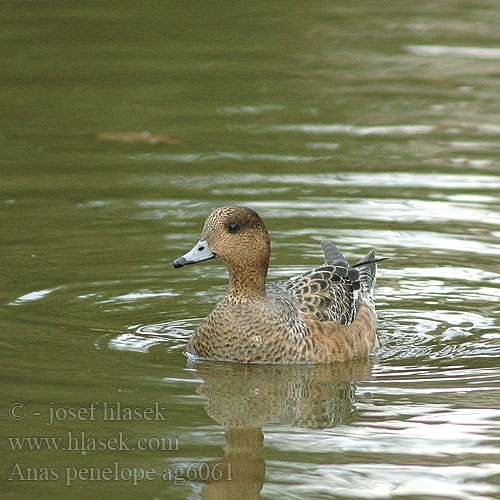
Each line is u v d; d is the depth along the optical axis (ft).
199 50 77.77
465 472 27.04
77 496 25.89
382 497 25.76
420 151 57.77
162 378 33.78
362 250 45.47
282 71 73.41
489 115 64.39
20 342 36.37
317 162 56.03
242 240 35.29
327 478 26.76
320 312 36.99
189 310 40.37
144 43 79.10
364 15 89.71
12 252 44.78
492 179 53.47
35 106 64.95
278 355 35.50
